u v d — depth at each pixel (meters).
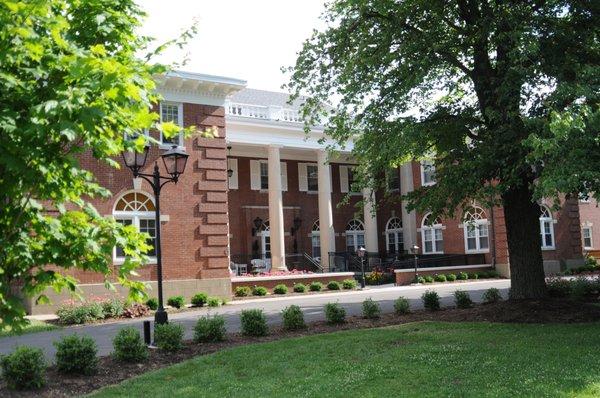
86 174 5.08
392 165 15.84
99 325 16.78
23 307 4.42
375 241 38.38
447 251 38.03
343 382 7.64
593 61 12.33
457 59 15.42
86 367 8.82
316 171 40.94
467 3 14.70
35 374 7.98
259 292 26.53
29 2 4.29
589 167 9.89
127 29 5.27
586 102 11.08
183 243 23.23
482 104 14.38
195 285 23.27
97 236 4.89
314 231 40.03
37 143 4.19
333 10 15.27
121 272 4.96
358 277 33.00
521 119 11.83
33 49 4.22
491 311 14.16
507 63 13.15
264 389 7.47
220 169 24.42
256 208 37.41
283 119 34.12
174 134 5.25
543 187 10.07
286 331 12.94
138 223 22.41
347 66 14.38
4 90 4.23
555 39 12.45
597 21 12.73
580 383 7.01
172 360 9.91
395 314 15.58
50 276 4.55
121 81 4.24
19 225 4.48
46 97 4.29
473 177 12.69
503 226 34.84
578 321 12.49
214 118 24.55
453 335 11.19
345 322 14.14
